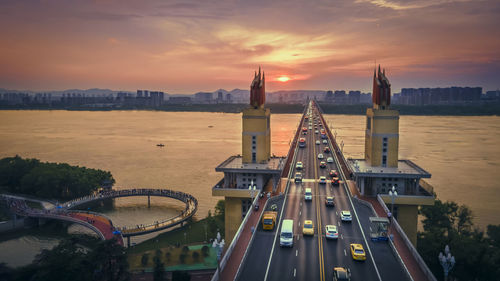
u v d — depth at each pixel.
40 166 151.75
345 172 103.69
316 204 72.50
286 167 108.75
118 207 131.75
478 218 106.56
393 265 45.56
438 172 162.88
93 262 61.38
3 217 118.56
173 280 67.31
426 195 74.25
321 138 179.88
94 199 125.94
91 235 106.75
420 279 41.66
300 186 87.94
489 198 125.19
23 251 97.31
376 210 67.50
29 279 61.03
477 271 56.53
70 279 59.53
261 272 44.00
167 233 104.69
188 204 120.88
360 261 46.59
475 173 161.00
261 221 62.34
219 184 86.31
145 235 105.00
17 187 149.00
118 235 94.88
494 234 76.50
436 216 88.56
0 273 66.12
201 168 185.38
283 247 51.19
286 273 43.72
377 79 83.50
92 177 144.38
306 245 52.09
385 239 53.12
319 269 44.66
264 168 80.81
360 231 57.53
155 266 77.25
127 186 152.12
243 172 80.56
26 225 114.12
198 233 102.25
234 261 46.91
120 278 63.19
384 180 76.69
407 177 74.19
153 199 140.50
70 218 108.38
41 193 136.75
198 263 81.25
